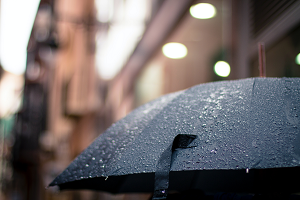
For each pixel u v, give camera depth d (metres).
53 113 16.81
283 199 1.23
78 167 1.30
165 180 1.01
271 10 2.71
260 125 1.03
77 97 11.97
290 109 1.07
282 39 2.54
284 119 1.04
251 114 1.08
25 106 19.17
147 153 1.14
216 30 3.98
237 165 0.93
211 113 1.16
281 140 0.96
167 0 4.41
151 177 1.75
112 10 8.31
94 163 1.26
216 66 3.99
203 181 1.83
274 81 1.23
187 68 4.80
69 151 13.95
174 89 5.15
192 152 1.03
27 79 18.89
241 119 1.08
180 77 4.98
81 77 11.93
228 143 1.01
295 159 0.90
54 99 16.66
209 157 0.99
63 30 12.99
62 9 10.44
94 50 11.42
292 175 1.48
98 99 10.24
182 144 1.07
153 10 5.28
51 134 16.12
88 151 1.35
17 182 26.41
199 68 4.48
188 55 4.75
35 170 18.92
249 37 3.07
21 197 24.11
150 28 5.22
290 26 2.42
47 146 15.62
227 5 3.63
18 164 20.73
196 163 0.99
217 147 1.01
